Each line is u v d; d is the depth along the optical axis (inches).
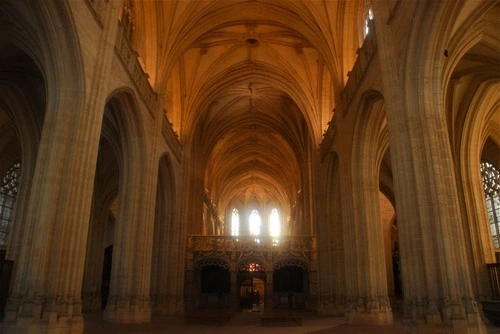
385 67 528.1
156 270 1007.6
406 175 464.8
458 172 823.1
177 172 1099.3
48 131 473.1
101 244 1144.8
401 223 464.1
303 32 992.2
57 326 415.8
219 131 1608.0
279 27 1071.0
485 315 636.7
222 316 718.5
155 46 880.3
